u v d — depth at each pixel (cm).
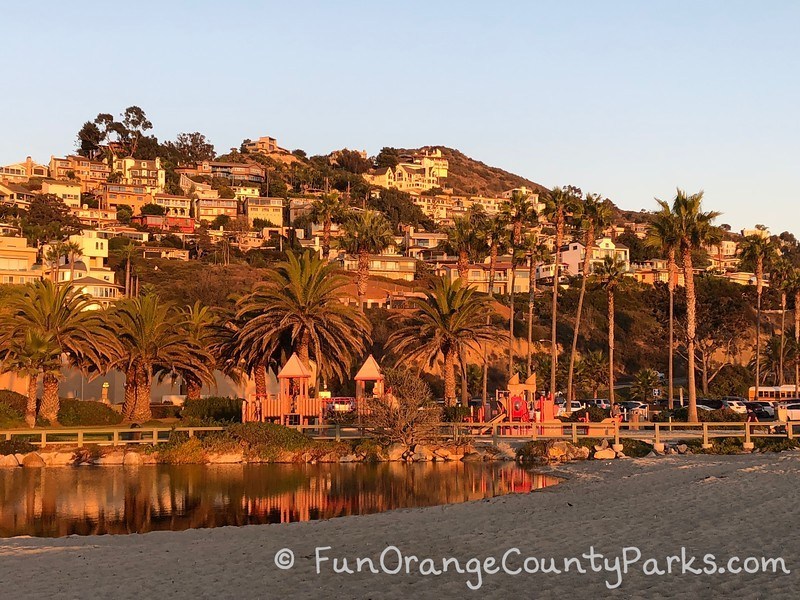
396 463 4600
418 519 2642
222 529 2628
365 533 2392
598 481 3638
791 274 10850
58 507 3256
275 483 3856
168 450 4716
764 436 4941
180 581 1836
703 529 2150
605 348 12775
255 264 16650
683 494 2847
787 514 2294
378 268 16975
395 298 14262
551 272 18375
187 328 7244
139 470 4391
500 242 8444
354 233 7481
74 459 4666
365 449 4741
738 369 12094
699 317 11300
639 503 2720
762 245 9600
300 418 5347
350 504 3256
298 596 1681
